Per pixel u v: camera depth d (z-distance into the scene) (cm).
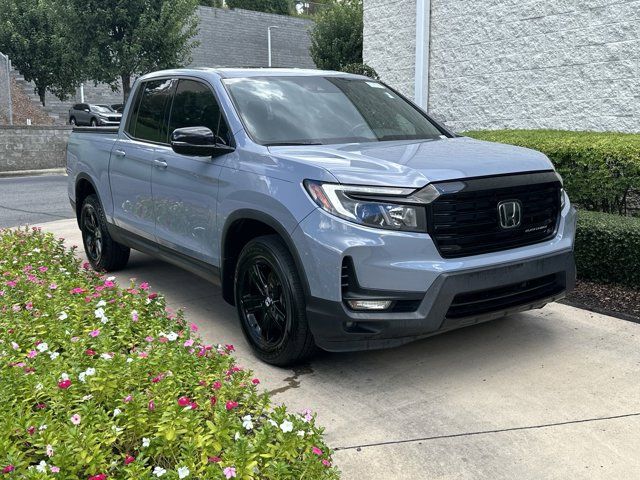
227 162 457
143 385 310
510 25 983
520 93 986
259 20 3953
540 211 414
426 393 385
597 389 381
